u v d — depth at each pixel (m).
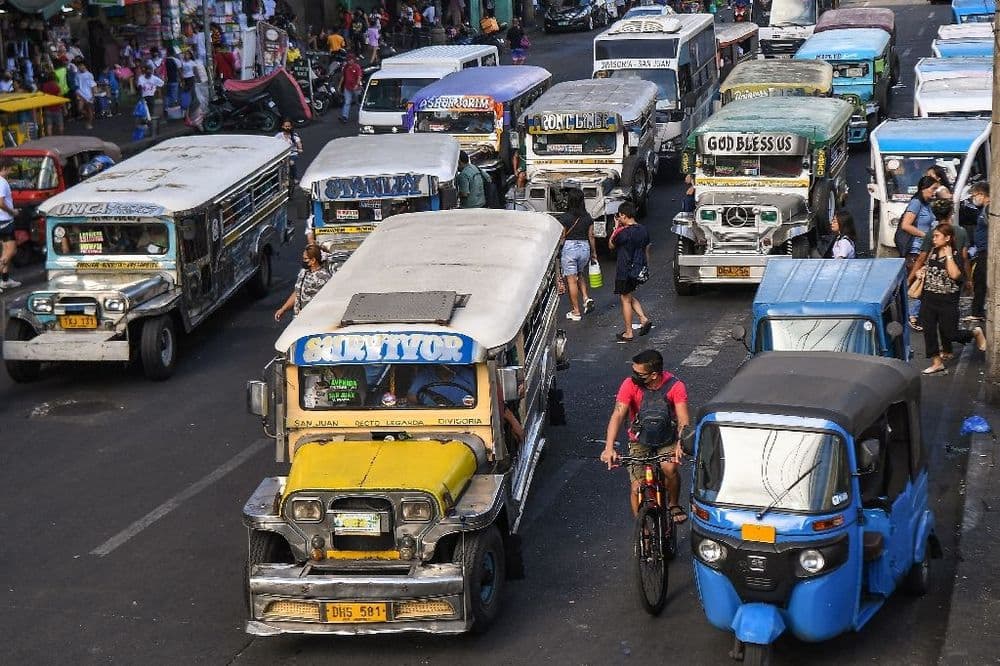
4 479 27.00
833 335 24.61
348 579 18.80
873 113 63.03
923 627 19.19
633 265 34.03
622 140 44.84
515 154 49.31
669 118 55.34
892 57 70.62
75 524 24.62
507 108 51.44
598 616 20.25
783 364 19.95
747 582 17.53
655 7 87.56
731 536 17.59
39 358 32.25
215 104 71.56
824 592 17.36
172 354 33.66
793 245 37.94
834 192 41.41
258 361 34.69
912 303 33.66
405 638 19.92
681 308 37.75
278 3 94.75
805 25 82.69
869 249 42.66
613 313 37.47
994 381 27.89
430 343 20.94
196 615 20.91
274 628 19.06
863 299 24.84
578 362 33.03
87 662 19.53
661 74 56.31
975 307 33.19
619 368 32.44
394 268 24.17
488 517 19.12
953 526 22.53
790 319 24.89
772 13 84.19
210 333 37.44
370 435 21.38
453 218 28.20
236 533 24.02
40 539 24.02
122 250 33.66
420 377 21.22
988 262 27.75
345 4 101.38
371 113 59.69
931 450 25.91
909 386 19.47
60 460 28.00
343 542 19.25
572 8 114.56
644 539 19.62
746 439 18.05
